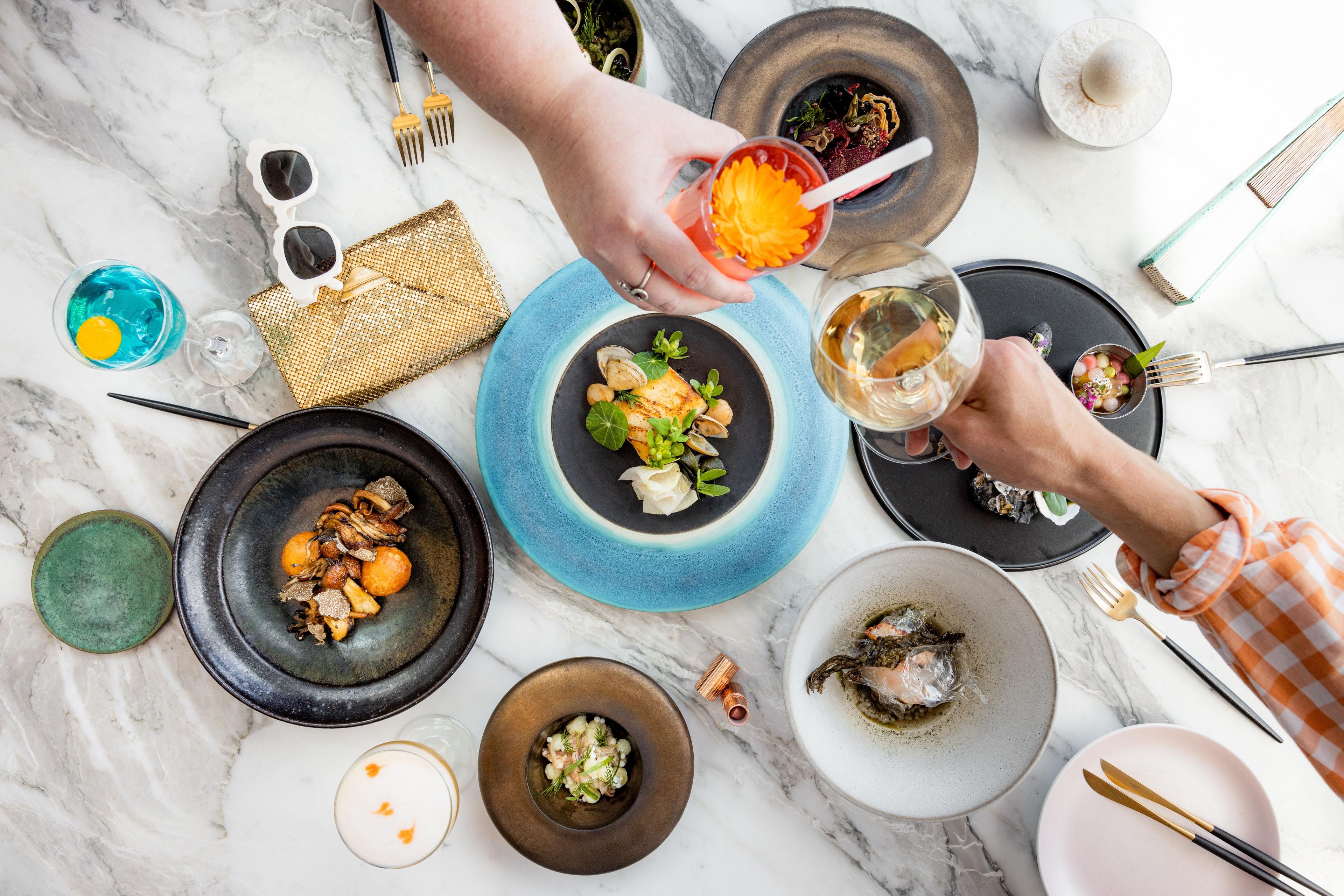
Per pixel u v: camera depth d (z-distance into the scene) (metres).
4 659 1.24
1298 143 1.16
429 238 1.16
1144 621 1.21
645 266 0.82
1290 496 1.25
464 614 1.13
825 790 1.25
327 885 1.24
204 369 1.22
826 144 1.16
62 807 1.24
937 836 1.25
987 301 1.21
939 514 1.20
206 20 1.20
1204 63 1.24
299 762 1.24
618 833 1.13
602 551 1.15
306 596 1.15
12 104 1.20
